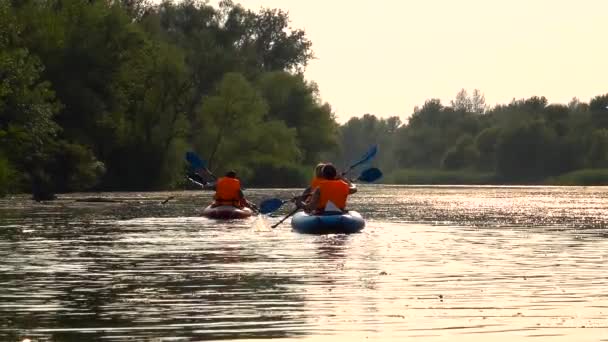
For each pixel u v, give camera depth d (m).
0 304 36.06
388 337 29.66
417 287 40.53
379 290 39.59
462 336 29.83
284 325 31.55
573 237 69.25
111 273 45.72
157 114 195.75
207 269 47.28
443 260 51.81
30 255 54.38
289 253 55.62
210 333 30.23
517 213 106.31
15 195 149.88
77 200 134.25
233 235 69.19
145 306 35.44
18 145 146.12
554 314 33.75
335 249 58.28
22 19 173.12
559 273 45.84
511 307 35.22
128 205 118.81
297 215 74.12
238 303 36.06
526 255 55.00
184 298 37.38
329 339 29.36
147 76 193.12
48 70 172.50
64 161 159.00
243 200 91.38
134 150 191.88
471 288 40.34
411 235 69.94
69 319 32.75
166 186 196.75
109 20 179.50
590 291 39.56
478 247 60.25
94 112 173.38
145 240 64.75
